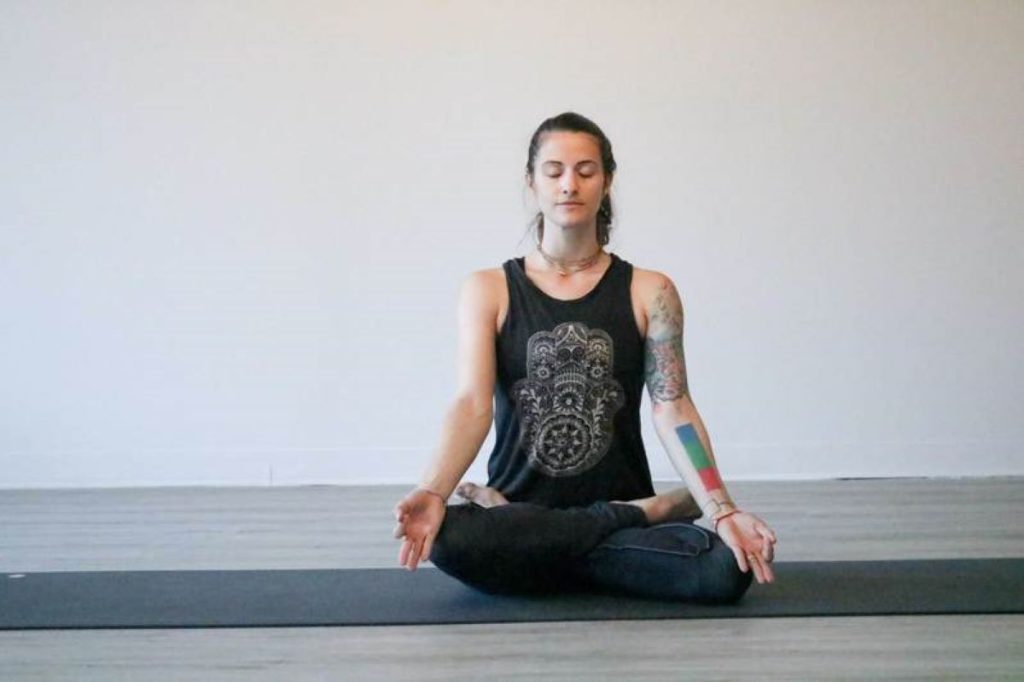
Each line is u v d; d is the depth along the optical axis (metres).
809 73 4.93
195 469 5.00
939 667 2.16
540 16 4.93
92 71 4.93
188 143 4.94
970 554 3.23
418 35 4.94
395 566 3.12
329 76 4.94
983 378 5.00
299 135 4.95
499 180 4.96
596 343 2.76
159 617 2.54
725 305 4.99
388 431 5.03
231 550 3.43
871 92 4.94
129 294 4.97
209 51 4.93
